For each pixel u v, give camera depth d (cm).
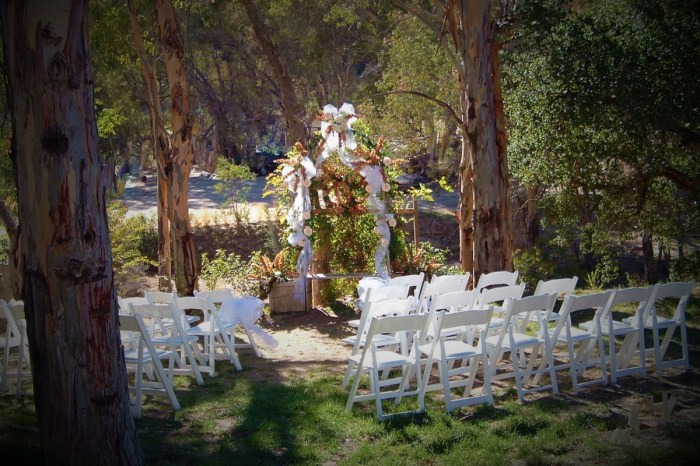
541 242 1667
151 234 2003
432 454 505
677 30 1116
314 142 1138
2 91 1054
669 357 784
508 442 520
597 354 816
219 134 3959
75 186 427
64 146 422
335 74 3130
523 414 588
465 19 1027
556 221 1490
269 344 885
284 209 1191
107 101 2198
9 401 669
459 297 677
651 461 473
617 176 1335
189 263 1197
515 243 1894
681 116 1081
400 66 1869
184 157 1181
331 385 694
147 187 3462
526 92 1248
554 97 1193
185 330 784
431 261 1264
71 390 432
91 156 434
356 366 783
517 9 1218
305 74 3020
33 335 436
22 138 426
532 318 780
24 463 489
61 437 435
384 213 1117
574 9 1432
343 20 2114
